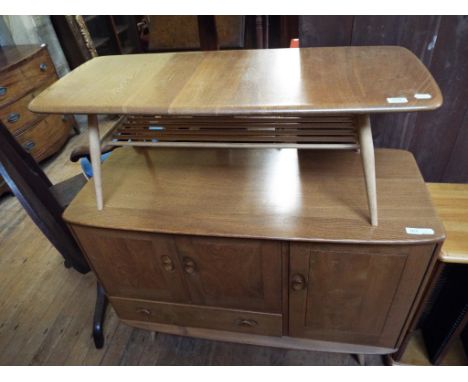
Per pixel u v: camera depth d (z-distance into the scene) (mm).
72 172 2115
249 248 775
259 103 622
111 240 857
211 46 1232
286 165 921
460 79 945
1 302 1414
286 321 939
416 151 1125
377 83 645
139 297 1010
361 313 864
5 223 1797
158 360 1170
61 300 1406
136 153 1044
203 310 976
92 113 684
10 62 1842
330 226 735
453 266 896
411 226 713
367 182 690
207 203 833
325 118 838
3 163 903
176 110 639
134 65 850
